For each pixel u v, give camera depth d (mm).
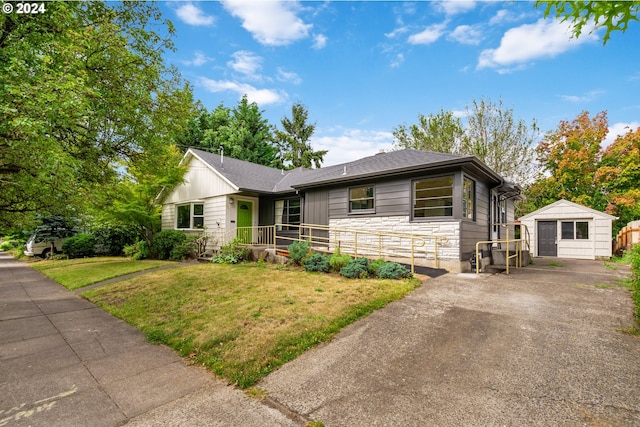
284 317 4883
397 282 6699
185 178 16391
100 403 2959
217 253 13023
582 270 9062
